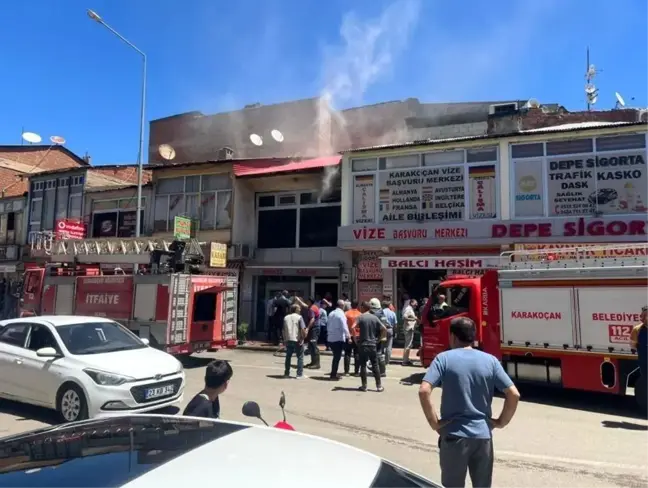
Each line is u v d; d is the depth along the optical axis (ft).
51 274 54.34
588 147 52.03
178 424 8.67
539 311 31.73
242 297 69.77
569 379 30.37
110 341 26.71
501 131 65.62
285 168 68.44
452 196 57.26
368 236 59.21
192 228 67.92
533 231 52.24
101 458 6.78
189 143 113.60
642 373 25.66
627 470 18.80
